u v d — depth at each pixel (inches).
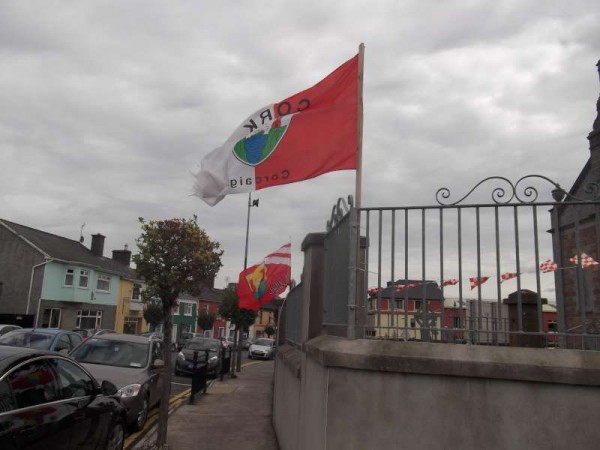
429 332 153.5
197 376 502.6
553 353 132.4
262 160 225.8
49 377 187.0
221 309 1135.6
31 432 158.7
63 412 183.3
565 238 233.1
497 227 150.3
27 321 1229.1
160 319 1764.3
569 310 221.9
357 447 139.6
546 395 129.0
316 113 220.4
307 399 186.9
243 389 622.2
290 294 379.9
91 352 389.7
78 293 1481.3
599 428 125.0
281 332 448.5
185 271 439.2
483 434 131.3
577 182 241.3
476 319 169.9
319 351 153.9
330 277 199.0
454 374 133.8
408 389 138.2
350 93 216.1
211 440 326.0
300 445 201.9
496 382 132.5
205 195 234.5
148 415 397.7
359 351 143.8
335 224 189.9
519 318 142.6
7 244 1397.6
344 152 211.9
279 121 225.5
